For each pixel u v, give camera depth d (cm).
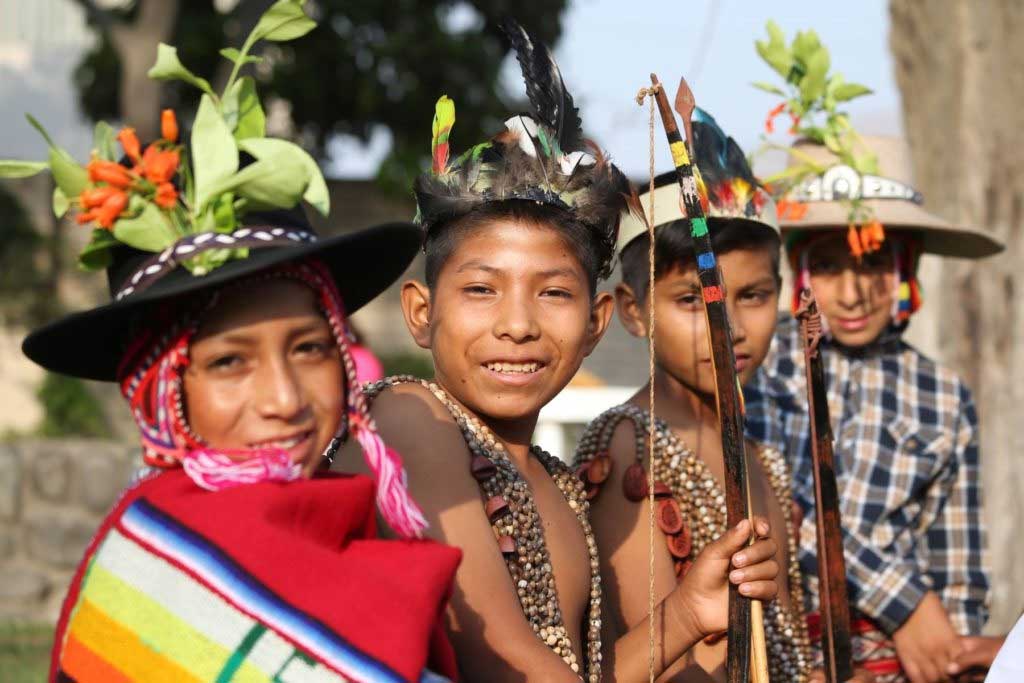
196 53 1616
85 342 266
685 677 354
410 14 1759
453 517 294
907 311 480
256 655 239
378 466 261
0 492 1025
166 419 249
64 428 1533
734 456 313
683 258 372
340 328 259
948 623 441
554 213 308
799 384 471
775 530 390
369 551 256
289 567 243
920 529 476
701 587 317
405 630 248
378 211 1767
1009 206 666
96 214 243
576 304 310
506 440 320
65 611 254
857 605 444
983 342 667
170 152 247
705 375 371
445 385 316
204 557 241
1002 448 657
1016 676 306
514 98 1806
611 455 363
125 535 246
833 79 475
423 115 1770
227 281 244
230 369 250
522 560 304
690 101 323
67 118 2258
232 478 246
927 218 477
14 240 1612
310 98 1766
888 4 712
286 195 249
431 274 318
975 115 674
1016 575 649
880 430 469
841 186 463
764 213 381
